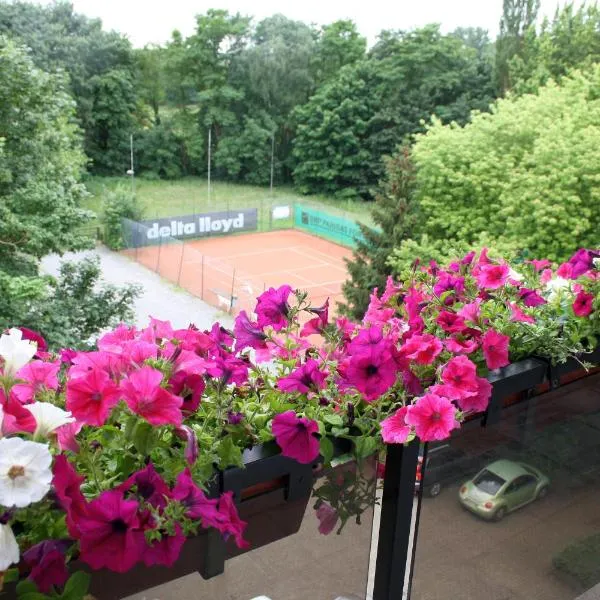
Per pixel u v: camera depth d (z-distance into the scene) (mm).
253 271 25938
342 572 1322
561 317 1757
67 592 899
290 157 38281
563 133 15320
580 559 1786
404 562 1408
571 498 1755
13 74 9414
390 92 33969
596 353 1766
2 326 8898
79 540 842
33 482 773
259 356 1403
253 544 1203
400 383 1354
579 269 1927
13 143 9781
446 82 33250
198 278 21922
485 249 1863
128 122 35875
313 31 39062
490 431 1563
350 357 1239
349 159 34219
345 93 34031
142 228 23578
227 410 1112
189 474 932
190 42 37156
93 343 10203
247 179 38281
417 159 16766
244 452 1141
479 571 1614
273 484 1190
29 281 8859
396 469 1317
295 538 1251
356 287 16656
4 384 949
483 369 1537
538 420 1671
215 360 1162
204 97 36719
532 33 30031
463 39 38688
